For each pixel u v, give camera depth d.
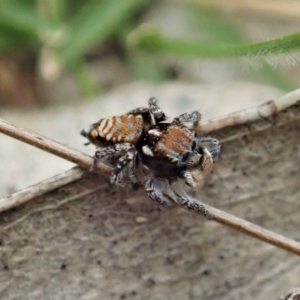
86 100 0.06
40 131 0.05
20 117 0.05
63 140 0.05
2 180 0.05
